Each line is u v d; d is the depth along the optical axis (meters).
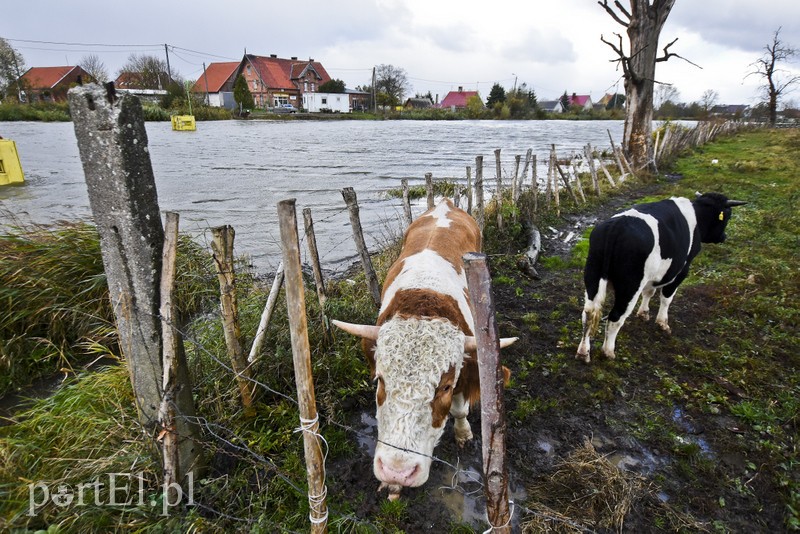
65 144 24.72
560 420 4.15
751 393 4.47
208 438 3.41
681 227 5.03
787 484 3.45
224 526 2.92
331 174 17.75
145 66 71.75
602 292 4.70
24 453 3.01
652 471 3.62
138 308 2.79
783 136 32.44
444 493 3.39
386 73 96.56
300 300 2.21
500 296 6.70
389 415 2.64
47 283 4.89
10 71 62.22
